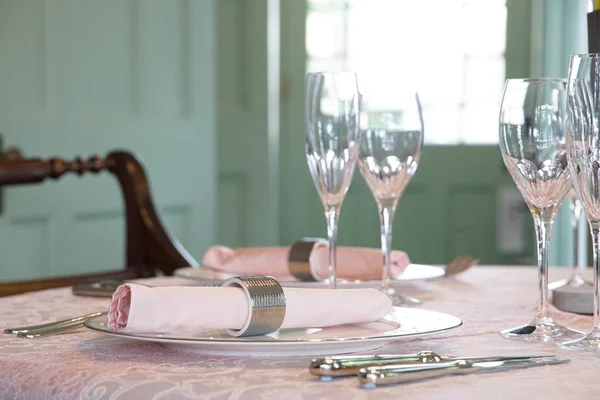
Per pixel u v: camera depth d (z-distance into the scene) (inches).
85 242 101.8
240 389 21.4
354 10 177.5
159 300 25.1
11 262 93.0
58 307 35.8
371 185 36.8
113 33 105.6
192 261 58.7
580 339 27.4
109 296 38.8
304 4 177.8
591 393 21.0
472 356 25.2
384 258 37.1
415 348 26.7
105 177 103.4
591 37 35.0
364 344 25.7
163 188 113.3
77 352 26.3
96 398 22.5
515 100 28.0
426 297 38.8
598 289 27.4
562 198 29.0
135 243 60.1
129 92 108.3
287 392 21.0
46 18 96.5
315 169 33.0
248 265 41.4
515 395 20.9
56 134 97.4
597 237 26.8
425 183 175.9
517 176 28.4
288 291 26.6
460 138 175.2
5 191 91.9
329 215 33.4
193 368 23.9
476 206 175.0
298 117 179.0
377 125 35.5
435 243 176.2
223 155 154.0
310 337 25.6
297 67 178.4
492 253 174.7
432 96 175.8
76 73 100.4
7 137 91.9
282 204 181.2
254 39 155.7
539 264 29.8
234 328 25.6
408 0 175.6
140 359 25.2
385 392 20.9
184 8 116.7
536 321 29.7
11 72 92.7
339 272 40.7
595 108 25.2
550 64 155.8
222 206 154.8
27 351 26.5
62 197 98.0
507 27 171.3
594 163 25.4
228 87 154.7
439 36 175.0
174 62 115.4
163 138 113.1
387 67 176.9
